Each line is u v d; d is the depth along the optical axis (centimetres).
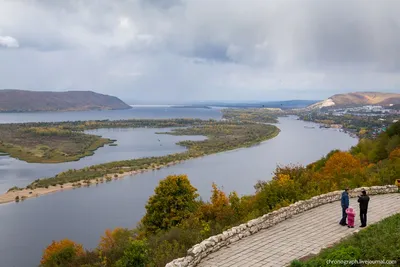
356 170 5138
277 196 3409
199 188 13025
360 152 9650
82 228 9681
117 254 2920
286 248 1891
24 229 9725
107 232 6662
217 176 15138
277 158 19150
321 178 5062
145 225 5222
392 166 4581
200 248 1789
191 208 5147
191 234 2498
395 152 6519
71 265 3284
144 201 12194
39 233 9431
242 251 1880
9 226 9956
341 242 1872
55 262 4688
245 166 17288
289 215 2475
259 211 3162
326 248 1811
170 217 5041
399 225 2031
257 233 2166
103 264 2778
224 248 1936
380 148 8531
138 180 15538
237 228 2080
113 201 12306
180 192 5275
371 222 2291
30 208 11744
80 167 19138
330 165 6662
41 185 14738
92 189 14138
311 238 2031
